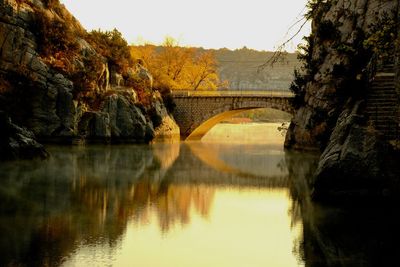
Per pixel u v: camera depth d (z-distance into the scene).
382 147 22.52
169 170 38.53
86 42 66.56
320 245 17.62
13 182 29.42
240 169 39.97
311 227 19.81
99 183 30.70
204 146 67.06
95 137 61.44
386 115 25.41
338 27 46.00
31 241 17.45
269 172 38.09
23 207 22.84
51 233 18.55
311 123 51.41
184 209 23.66
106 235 18.58
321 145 41.84
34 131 54.53
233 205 24.89
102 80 65.69
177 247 17.42
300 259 16.08
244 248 17.41
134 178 33.47
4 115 39.09
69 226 19.69
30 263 15.16
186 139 83.06
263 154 53.19
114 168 38.47
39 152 41.28
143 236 18.64
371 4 42.00
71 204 23.91
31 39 56.09
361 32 40.94
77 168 37.19
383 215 21.67
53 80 56.03
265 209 23.92
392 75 27.52
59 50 59.69
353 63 35.31
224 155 52.47
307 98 53.88
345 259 15.99
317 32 51.22
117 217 21.52
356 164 22.47
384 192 22.19
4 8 54.19
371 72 29.41
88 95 61.47
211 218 21.88
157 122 74.62
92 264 15.34
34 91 54.56
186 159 47.69
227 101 81.00
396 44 22.59
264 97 78.88
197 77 105.38
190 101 83.06
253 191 29.25
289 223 21.00
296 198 26.91
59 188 28.20
